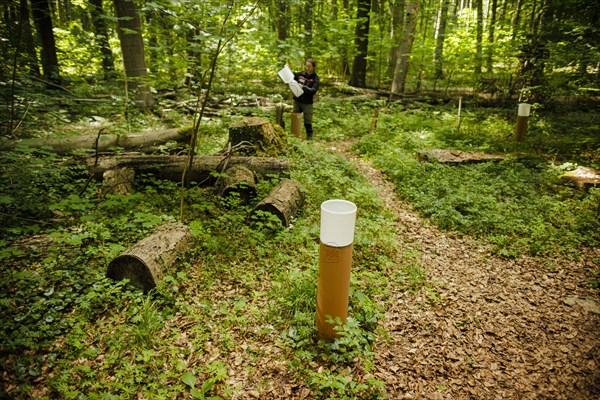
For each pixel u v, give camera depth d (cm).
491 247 477
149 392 249
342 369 280
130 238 416
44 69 1042
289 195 505
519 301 375
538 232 490
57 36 1268
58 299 319
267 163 579
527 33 1106
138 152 654
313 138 928
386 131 999
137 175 566
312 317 325
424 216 567
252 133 643
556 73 1011
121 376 262
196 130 459
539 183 639
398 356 299
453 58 1446
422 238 504
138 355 274
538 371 288
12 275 322
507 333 329
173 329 304
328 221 271
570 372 287
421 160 784
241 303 324
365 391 264
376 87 1611
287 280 368
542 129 1003
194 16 420
